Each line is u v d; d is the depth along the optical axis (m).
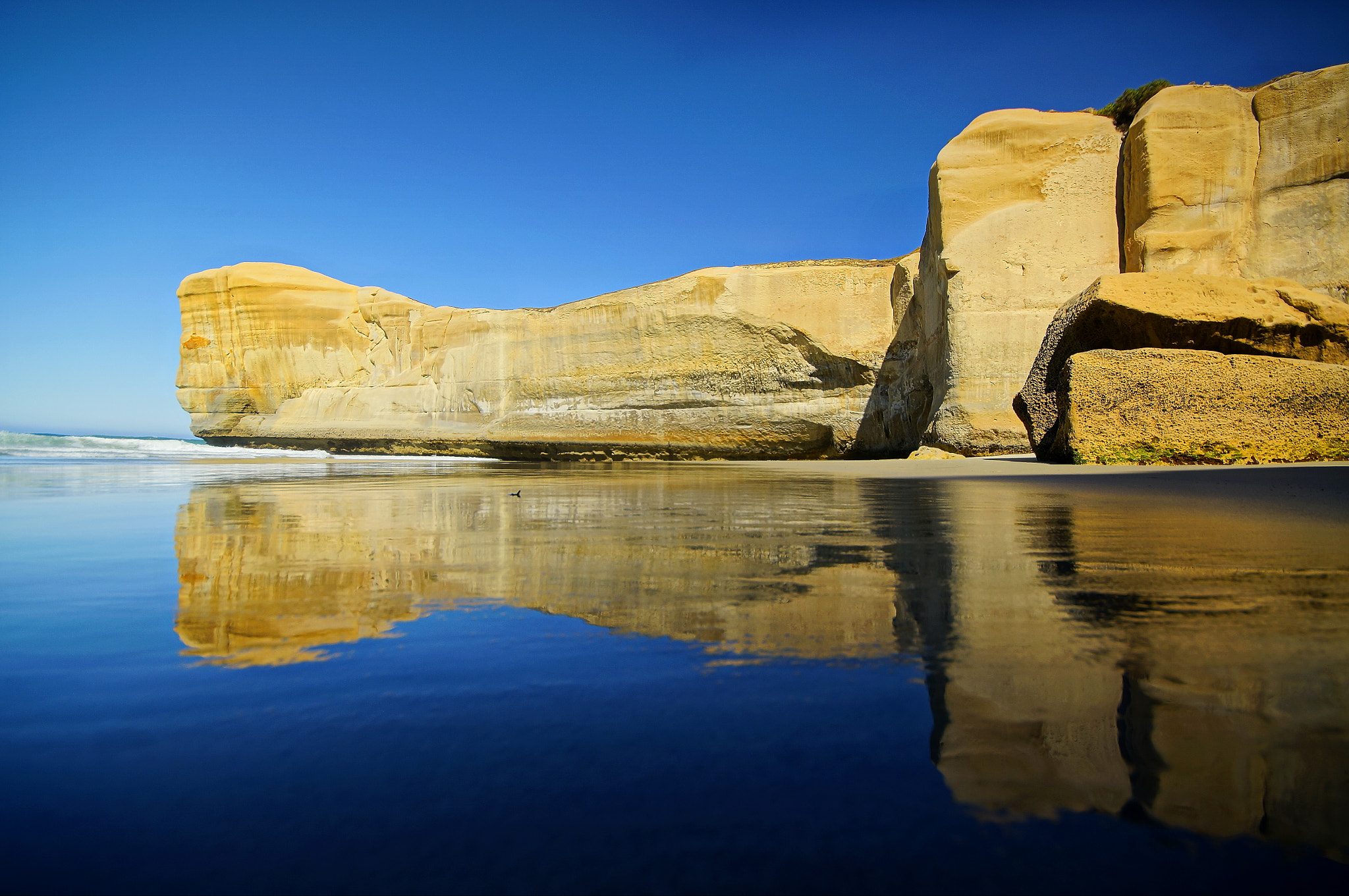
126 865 0.80
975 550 3.05
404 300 31.36
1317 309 10.06
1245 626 1.77
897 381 21.72
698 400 24.08
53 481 9.91
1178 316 10.21
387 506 5.83
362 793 0.97
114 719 1.24
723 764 1.04
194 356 33.69
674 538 3.61
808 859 0.79
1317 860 0.81
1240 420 9.52
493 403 27.95
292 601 2.20
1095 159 17.16
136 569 2.82
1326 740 1.11
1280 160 15.95
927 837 0.85
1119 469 9.02
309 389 32.62
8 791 0.98
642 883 0.74
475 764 1.05
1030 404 12.14
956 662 1.49
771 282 23.25
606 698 1.31
